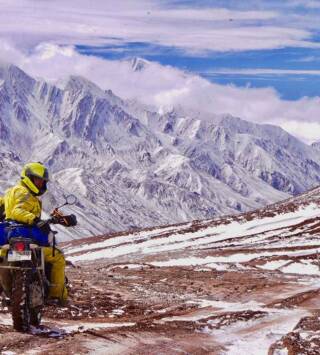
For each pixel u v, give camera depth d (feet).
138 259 178.09
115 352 26.03
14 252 29.58
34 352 24.91
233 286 73.36
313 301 57.47
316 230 257.34
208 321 39.34
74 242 297.74
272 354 29.01
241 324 39.09
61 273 32.27
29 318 30.40
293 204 310.24
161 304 50.98
